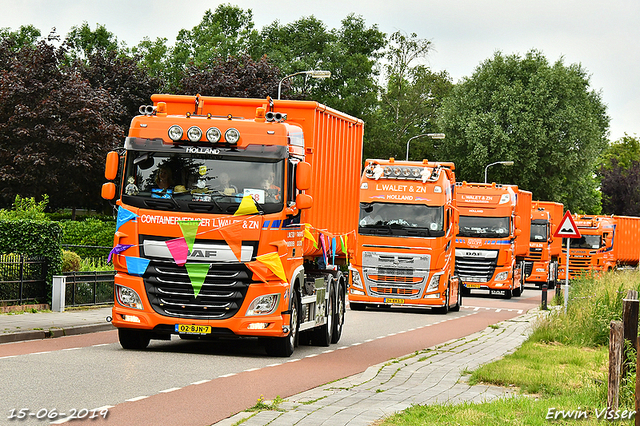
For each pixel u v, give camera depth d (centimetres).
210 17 9350
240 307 1681
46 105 5141
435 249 3300
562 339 2236
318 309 2003
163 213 1681
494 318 3266
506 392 1341
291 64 8212
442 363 1709
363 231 3334
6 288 2520
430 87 9256
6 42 5922
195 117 1739
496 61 8288
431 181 3334
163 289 1688
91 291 2831
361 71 8556
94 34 9094
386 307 3769
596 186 10219
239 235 1675
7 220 2595
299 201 1750
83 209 6850
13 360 1552
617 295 2453
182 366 1560
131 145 1709
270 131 1717
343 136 2255
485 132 8012
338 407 1143
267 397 1256
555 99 7962
